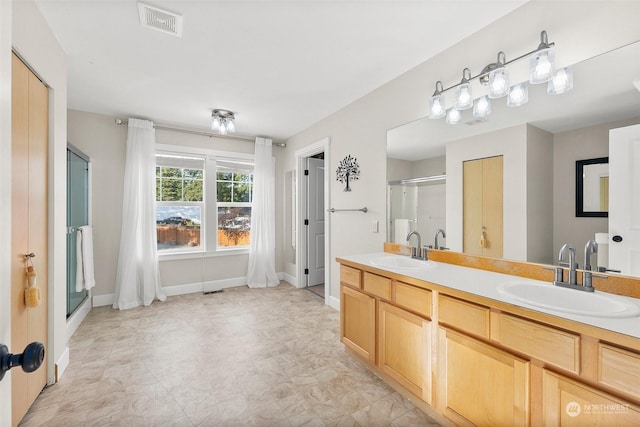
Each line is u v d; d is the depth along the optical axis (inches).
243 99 118.9
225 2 64.2
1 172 22.4
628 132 53.4
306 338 102.5
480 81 74.0
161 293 144.8
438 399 61.3
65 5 64.7
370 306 79.0
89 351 92.0
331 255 135.6
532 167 66.6
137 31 74.3
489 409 51.6
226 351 92.7
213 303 140.8
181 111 132.3
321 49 83.3
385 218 106.1
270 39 78.3
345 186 126.0
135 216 136.1
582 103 58.5
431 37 78.0
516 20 67.2
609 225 55.8
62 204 78.5
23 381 62.2
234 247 174.2
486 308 52.6
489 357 51.6
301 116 139.1
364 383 76.0
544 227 64.5
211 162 163.6
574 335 41.6
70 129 129.1
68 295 103.5
